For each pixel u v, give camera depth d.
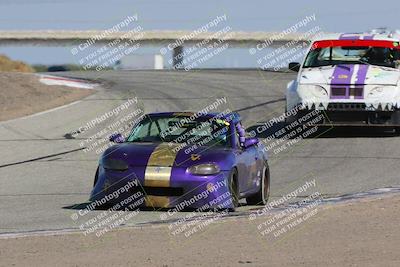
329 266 18.86
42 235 23.30
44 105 64.19
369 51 49.06
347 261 19.39
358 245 21.36
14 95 66.56
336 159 42.19
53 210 29.06
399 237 22.33
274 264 19.14
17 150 47.62
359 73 47.47
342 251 20.66
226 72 93.69
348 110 46.72
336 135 49.69
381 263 19.09
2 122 57.31
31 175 39.72
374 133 50.03
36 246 21.67
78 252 20.83
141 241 22.30
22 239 22.69
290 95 48.25
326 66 48.91
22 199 32.38
